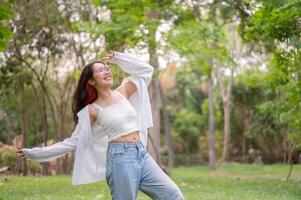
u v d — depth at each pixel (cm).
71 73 1570
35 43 1431
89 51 1514
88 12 1483
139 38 1214
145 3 1212
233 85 2647
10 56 1368
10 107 1572
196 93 3216
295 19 906
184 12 1470
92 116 417
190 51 1365
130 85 445
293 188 1053
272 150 2623
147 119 436
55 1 1381
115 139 407
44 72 1502
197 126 3092
